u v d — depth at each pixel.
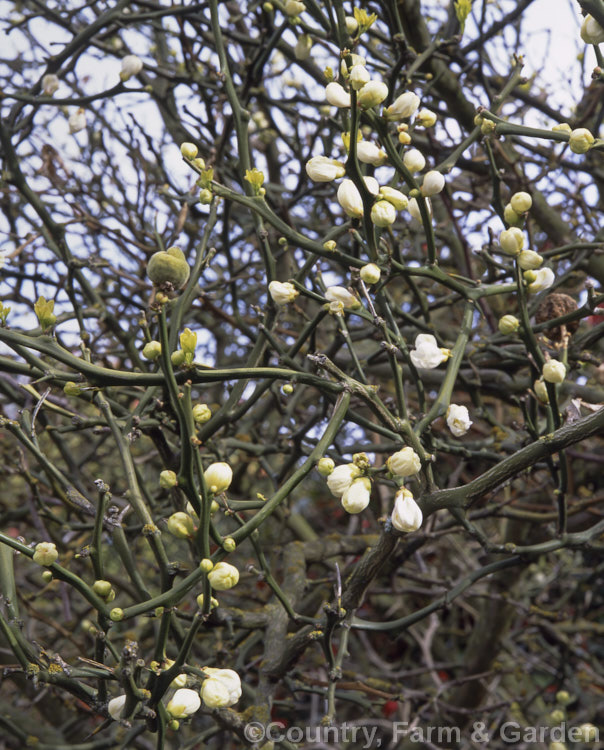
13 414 3.62
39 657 1.30
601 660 4.91
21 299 2.93
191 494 1.11
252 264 3.03
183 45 2.72
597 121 2.46
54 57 2.31
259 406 2.94
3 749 2.79
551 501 3.03
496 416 3.61
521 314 1.52
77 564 3.33
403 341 1.62
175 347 1.74
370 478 1.23
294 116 2.99
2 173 2.16
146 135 2.76
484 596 3.05
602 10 1.36
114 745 2.54
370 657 4.00
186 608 2.89
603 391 2.29
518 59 1.74
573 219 3.39
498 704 3.12
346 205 1.32
